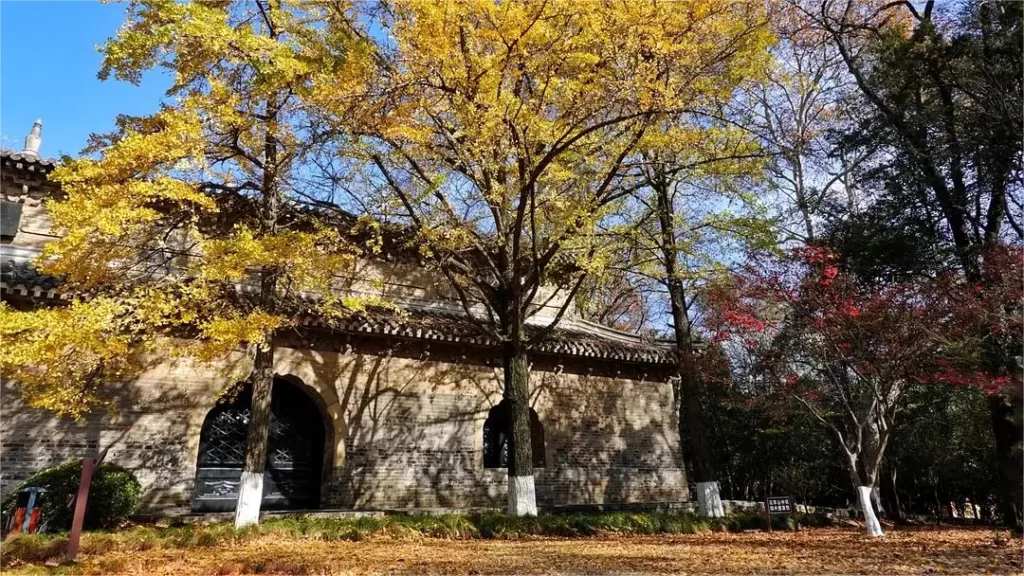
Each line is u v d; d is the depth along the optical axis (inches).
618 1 402.0
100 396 531.5
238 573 323.9
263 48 401.1
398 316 653.9
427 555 382.0
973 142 552.7
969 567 339.3
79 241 365.7
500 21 402.3
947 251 569.6
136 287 417.1
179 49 404.2
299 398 636.7
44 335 359.3
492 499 678.5
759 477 1007.0
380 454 634.8
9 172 565.0
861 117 691.4
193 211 452.4
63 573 309.3
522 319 568.1
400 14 469.4
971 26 557.0
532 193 467.2
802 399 549.3
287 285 495.2
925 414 813.9
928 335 449.7
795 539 507.5
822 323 481.4
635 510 715.4
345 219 578.6
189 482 547.8
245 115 445.7
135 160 382.6
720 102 482.9
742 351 834.8
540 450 729.6
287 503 603.5
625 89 421.4
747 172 543.2
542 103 438.3
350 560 358.3
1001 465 600.4
